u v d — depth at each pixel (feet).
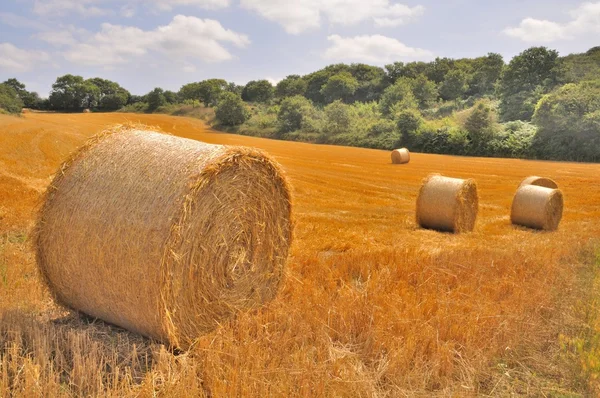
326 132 250.78
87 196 19.63
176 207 17.85
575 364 17.87
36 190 52.80
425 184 49.70
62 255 20.01
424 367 17.01
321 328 18.93
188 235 18.40
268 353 16.78
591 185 93.09
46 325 19.17
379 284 24.91
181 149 19.56
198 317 19.08
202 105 342.64
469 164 133.49
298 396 14.34
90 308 20.43
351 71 441.27
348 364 16.66
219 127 285.84
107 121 234.79
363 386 15.28
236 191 20.21
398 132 206.49
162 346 16.75
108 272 18.76
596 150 155.63
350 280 27.12
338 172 106.52
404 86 311.27
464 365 17.19
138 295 18.20
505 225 53.36
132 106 364.38
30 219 37.68
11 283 23.39
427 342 18.21
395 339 18.21
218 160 19.02
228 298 20.25
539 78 259.60
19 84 360.89
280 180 21.95
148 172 18.99
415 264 29.53
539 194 51.60
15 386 14.42
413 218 55.01
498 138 175.32
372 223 50.06
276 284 22.58
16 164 79.71
